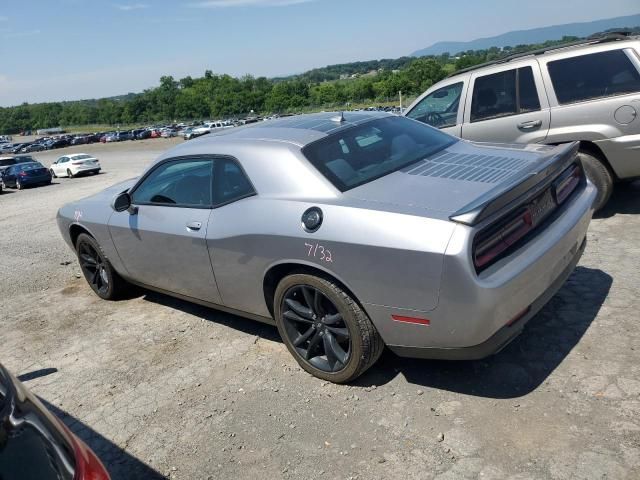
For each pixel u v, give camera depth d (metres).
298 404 3.34
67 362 4.43
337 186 3.35
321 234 3.15
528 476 2.51
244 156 3.74
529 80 5.91
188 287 4.36
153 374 4.00
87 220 5.20
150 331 4.75
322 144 3.65
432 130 4.36
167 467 2.99
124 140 84.88
